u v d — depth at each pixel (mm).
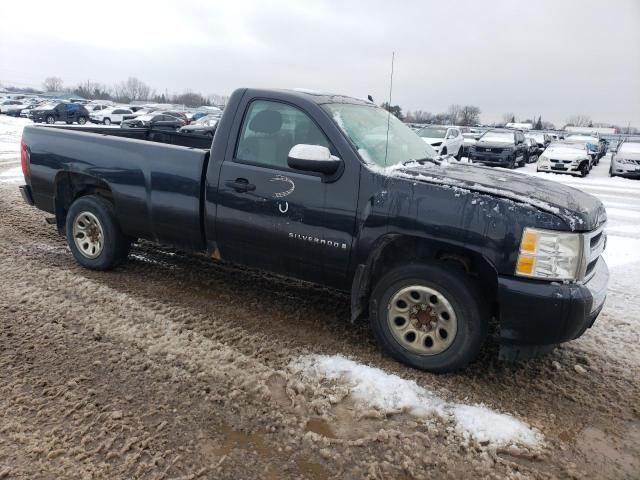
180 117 32156
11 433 2748
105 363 3467
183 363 3518
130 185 4641
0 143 18531
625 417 3225
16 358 3471
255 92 4145
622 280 5941
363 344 3971
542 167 20250
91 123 39031
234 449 2738
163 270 5312
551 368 3766
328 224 3730
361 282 3717
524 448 2875
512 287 3189
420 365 3582
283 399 3195
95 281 4898
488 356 3883
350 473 2621
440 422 3062
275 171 3943
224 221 4188
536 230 3146
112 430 2816
